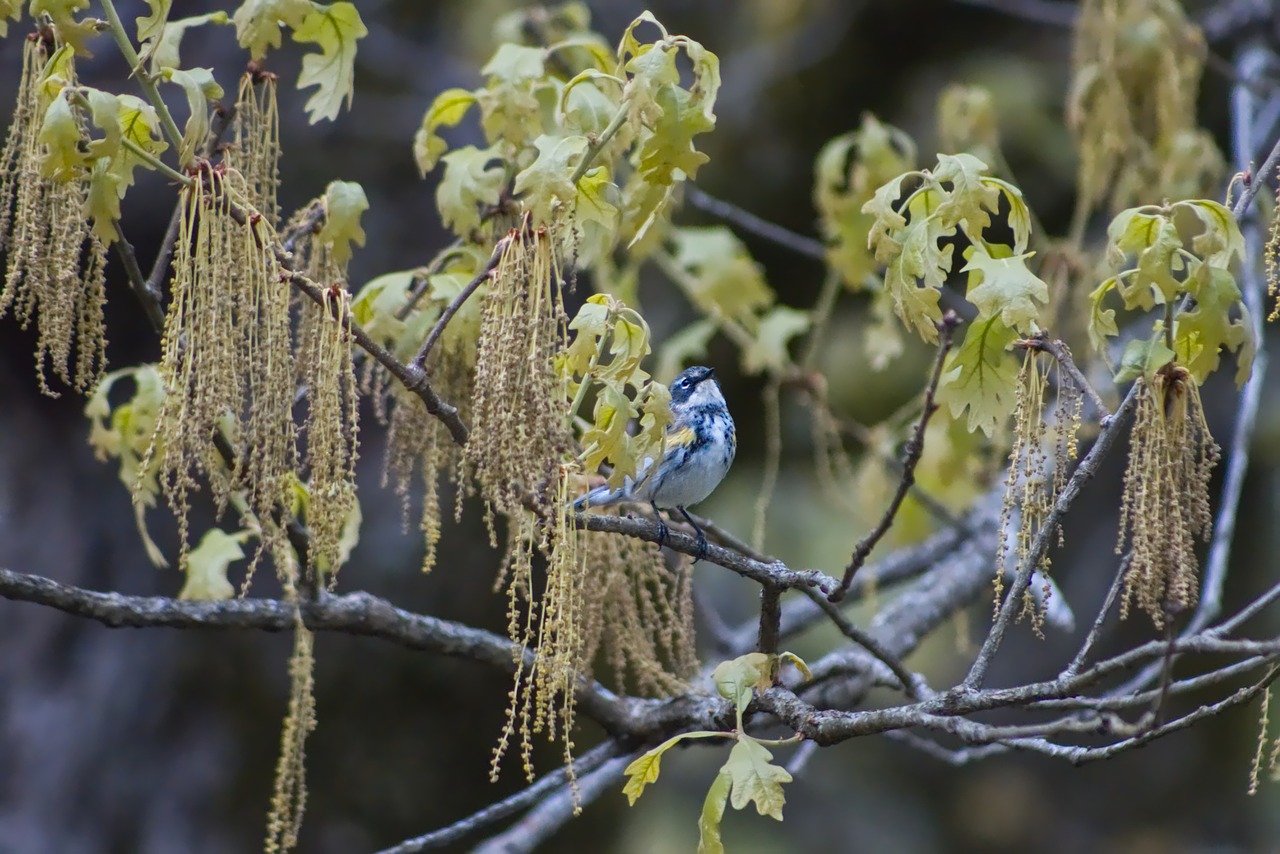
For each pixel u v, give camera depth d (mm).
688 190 10609
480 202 7355
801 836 18891
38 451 12969
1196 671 18109
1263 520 17281
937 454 9836
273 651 12859
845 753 20219
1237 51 13844
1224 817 19078
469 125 14422
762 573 6414
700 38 17000
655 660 6621
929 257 5508
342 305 5102
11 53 12352
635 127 5422
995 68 15695
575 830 14086
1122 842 19219
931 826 19734
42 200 5223
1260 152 12719
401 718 13016
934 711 5492
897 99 16469
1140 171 9688
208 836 12445
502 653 7551
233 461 6309
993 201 5484
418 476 12430
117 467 13031
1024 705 5398
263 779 12789
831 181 9906
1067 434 5188
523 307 4895
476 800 13266
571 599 4977
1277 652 5059
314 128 13992
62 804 12242
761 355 10125
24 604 12781
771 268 16688
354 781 12898
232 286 4980
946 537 10703
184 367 5027
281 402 4992
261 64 6035
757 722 7270
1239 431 9430
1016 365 5555
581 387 5461
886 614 9695
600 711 7496
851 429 10695
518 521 4945
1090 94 9711
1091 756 5176
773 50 16641
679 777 18125
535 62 7051
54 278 5090
